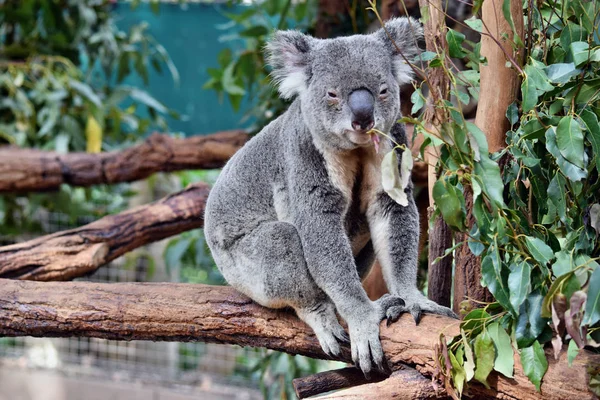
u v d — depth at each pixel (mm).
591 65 2461
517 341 2365
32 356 7617
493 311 2588
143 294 3182
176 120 8531
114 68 8008
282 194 3350
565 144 2330
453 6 4582
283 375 5320
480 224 2432
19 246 4242
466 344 2428
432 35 2812
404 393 2590
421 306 2857
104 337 3207
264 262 3078
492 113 2623
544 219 2617
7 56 7582
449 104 2508
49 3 7391
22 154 6094
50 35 7473
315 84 3127
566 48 2543
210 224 3582
